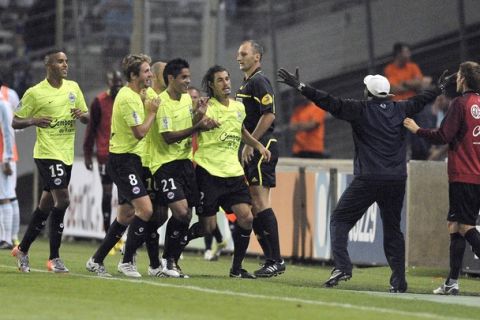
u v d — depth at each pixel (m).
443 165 48.31
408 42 68.69
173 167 38.91
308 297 33.69
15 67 79.19
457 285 37.78
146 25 66.88
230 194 40.00
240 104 40.19
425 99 37.81
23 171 75.69
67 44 76.06
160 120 38.50
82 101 40.88
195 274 42.38
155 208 40.06
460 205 37.56
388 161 36.88
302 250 53.22
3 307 29.41
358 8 70.19
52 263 40.72
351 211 37.50
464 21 64.62
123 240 54.41
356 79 69.94
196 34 79.62
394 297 35.03
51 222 40.47
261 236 41.44
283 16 73.06
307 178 53.12
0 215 57.16
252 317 28.25
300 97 67.06
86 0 76.62
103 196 55.84
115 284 35.94
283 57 72.50
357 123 36.94
